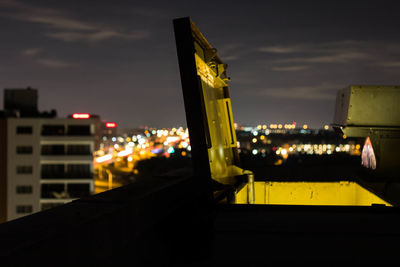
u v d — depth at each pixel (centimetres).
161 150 16962
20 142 5928
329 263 221
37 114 7675
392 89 532
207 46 424
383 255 234
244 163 580
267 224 294
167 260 229
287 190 561
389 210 341
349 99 535
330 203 567
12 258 103
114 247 165
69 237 132
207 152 323
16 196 5916
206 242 246
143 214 204
